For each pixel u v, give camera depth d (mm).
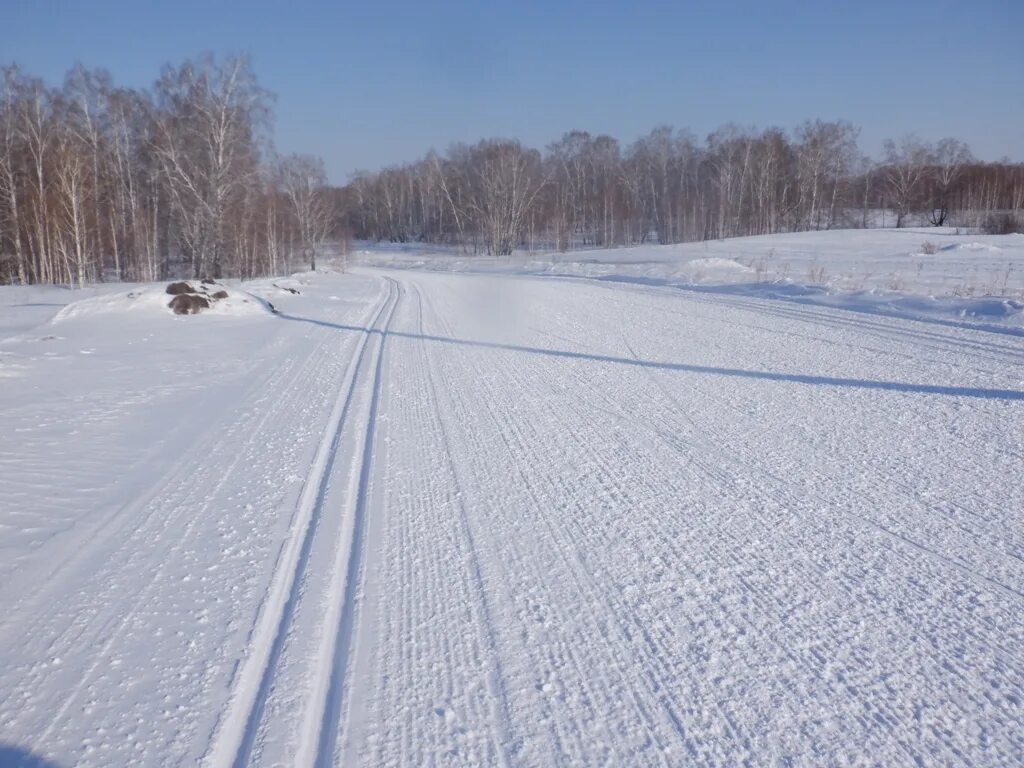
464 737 2875
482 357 11992
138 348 13438
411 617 3791
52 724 2979
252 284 28906
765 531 4785
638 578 4176
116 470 6324
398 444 7016
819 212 82312
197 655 3471
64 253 36250
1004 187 84875
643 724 2934
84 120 39844
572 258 57969
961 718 2930
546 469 6188
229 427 7750
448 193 82188
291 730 2926
